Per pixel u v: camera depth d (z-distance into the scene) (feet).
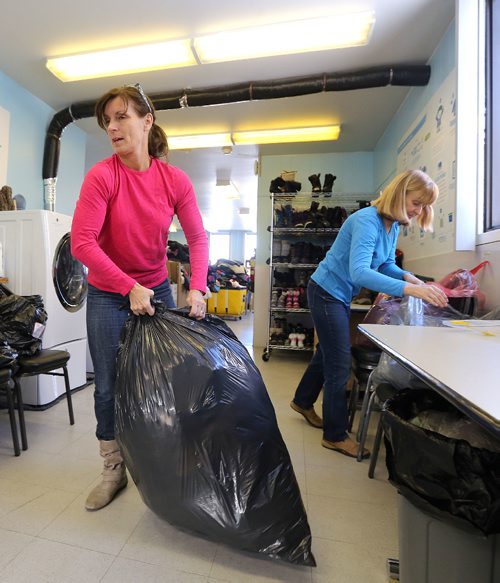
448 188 6.58
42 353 6.15
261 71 8.32
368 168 13.16
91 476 4.70
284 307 11.98
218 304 23.54
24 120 9.46
